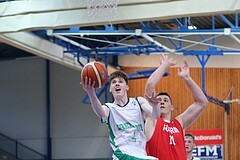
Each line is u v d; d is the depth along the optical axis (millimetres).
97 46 21391
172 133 5871
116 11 10375
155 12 10055
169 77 22422
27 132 25703
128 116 5785
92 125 24938
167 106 6102
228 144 21375
